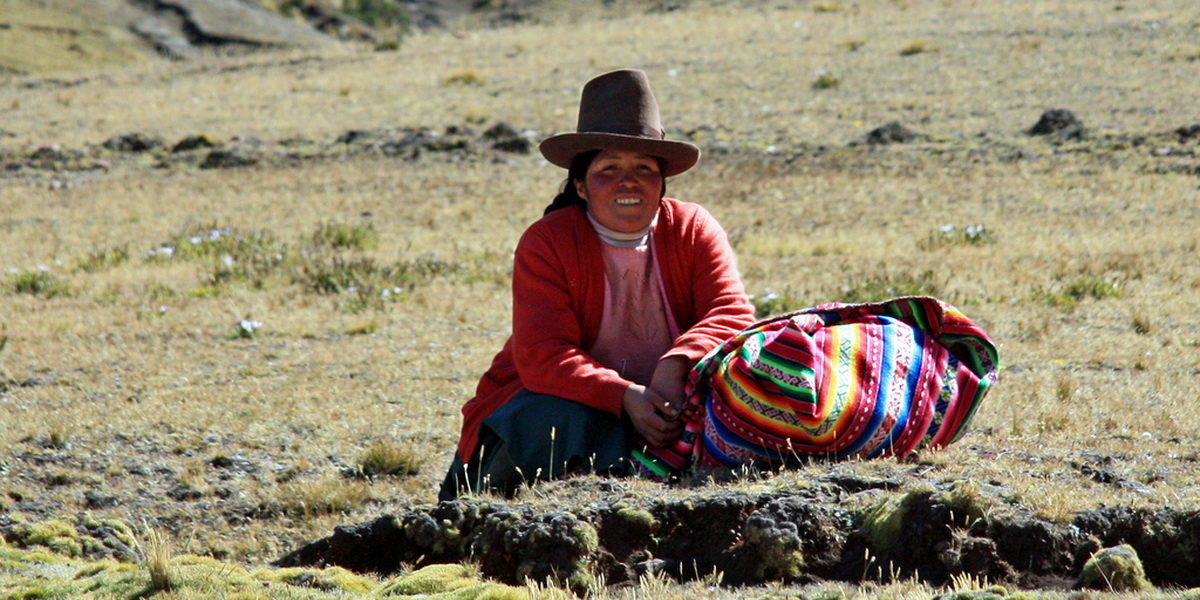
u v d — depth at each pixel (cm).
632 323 1634
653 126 1603
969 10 10700
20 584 1230
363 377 2808
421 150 7188
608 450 1530
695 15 12350
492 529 1297
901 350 1512
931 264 4091
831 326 1524
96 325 3572
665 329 1645
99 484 2041
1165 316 3200
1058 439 1808
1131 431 1941
